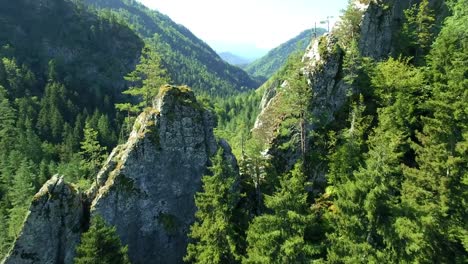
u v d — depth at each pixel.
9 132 124.25
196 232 40.56
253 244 35.75
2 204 88.12
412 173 38.53
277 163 53.12
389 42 62.44
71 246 42.91
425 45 59.81
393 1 63.41
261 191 47.97
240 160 52.16
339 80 56.03
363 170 32.03
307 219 33.25
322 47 57.56
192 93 50.78
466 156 38.12
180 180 47.97
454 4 65.38
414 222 31.83
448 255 35.06
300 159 51.53
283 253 32.84
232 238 38.47
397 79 49.28
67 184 44.00
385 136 42.97
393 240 30.20
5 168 99.44
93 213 44.59
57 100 158.62
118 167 46.53
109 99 191.50
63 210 42.81
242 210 44.50
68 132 136.38
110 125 154.12
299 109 51.25
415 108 49.50
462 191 36.06
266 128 56.78
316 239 37.53
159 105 48.78
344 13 61.56
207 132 49.72
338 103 55.72
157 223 46.69
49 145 126.62
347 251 31.98
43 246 41.66
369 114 53.22
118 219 45.31
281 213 33.66
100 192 45.66
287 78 55.28
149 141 47.09
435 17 66.31
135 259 45.66
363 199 31.94
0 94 140.00
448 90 45.34
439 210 34.28
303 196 34.91
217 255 37.66
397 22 64.44
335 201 34.19
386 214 31.64
